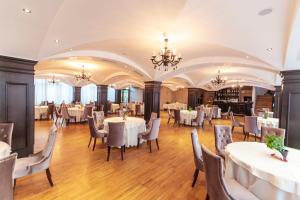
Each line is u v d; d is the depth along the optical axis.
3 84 3.86
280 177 1.84
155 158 4.52
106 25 3.48
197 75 10.41
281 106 4.53
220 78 9.78
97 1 2.70
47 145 2.88
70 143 5.60
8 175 1.79
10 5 2.58
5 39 3.28
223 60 5.88
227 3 2.77
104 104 12.08
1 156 2.41
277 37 3.58
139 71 7.48
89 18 3.18
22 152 4.25
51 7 2.67
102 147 5.28
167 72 7.59
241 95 16.00
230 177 2.51
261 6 2.83
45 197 2.70
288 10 2.85
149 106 8.51
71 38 3.75
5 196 1.78
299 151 2.72
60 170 3.66
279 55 4.08
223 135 3.89
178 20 3.28
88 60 6.75
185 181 3.34
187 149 5.32
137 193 2.90
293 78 4.30
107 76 10.84
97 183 3.17
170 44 4.69
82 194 2.81
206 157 2.19
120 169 3.80
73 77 12.33
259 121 6.86
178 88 17.53
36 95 13.06
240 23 3.34
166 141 6.25
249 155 2.47
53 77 12.34
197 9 2.91
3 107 3.88
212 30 3.68
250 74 9.15
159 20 3.30
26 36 3.35
